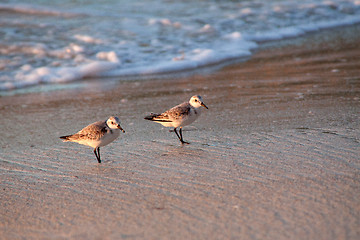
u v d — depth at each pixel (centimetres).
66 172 1123
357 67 2128
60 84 2233
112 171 1103
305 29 3225
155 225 794
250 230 750
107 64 2461
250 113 1538
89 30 3073
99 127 1157
